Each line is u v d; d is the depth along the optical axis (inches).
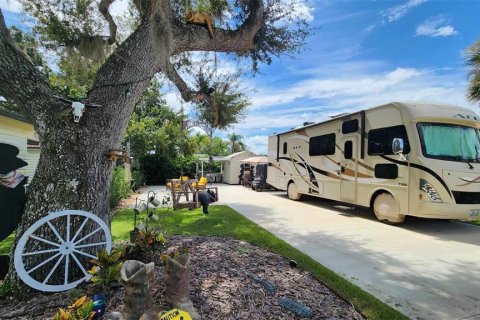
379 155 270.2
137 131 724.7
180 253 111.6
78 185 116.9
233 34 174.7
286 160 448.1
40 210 113.4
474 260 170.2
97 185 122.9
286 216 305.3
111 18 167.5
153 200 171.3
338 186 327.9
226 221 264.7
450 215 226.4
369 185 282.4
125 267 85.2
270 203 405.1
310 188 383.6
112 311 89.3
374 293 126.4
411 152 238.2
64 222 113.4
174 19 155.5
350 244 201.5
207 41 164.6
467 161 236.5
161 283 104.2
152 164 847.1
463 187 226.7
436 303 117.9
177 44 155.5
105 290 99.0
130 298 79.5
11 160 122.3
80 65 189.8
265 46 201.8
